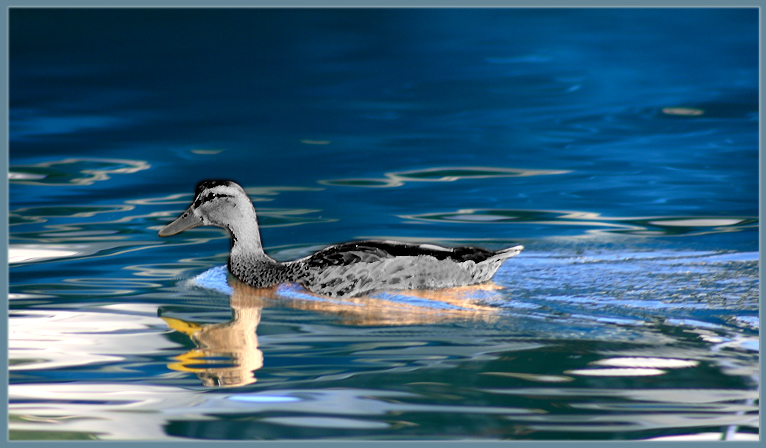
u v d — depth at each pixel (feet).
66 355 34.71
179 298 42.01
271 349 35.32
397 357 34.27
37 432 28.55
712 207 55.67
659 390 31.01
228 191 45.16
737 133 73.67
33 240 50.19
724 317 37.99
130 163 67.87
